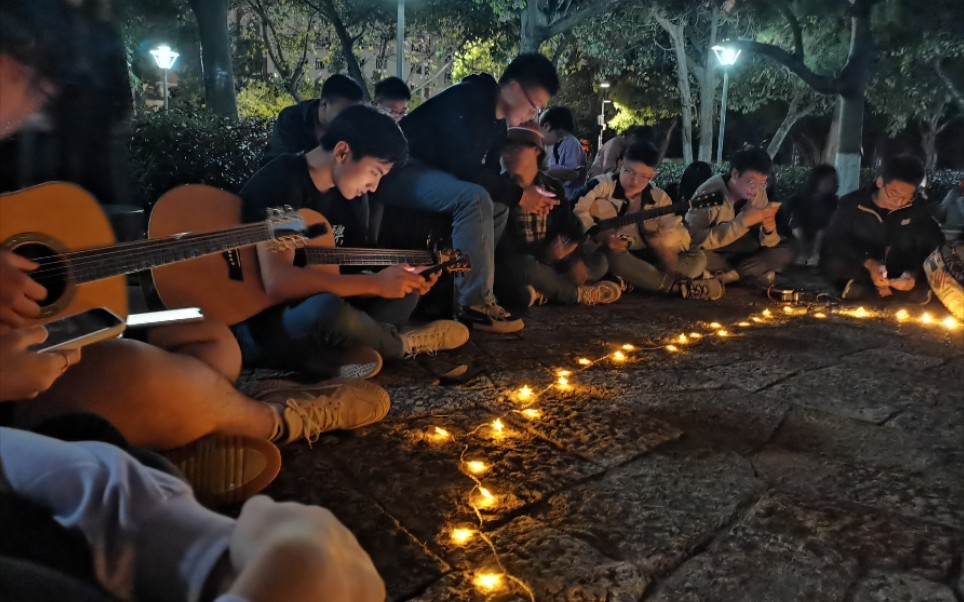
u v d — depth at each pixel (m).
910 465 2.66
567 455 2.63
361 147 3.24
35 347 1.52
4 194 1.94
